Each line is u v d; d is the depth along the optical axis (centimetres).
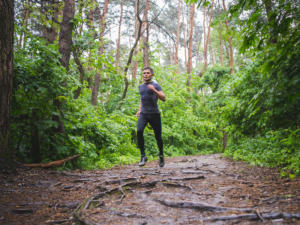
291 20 217
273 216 178
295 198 220
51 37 757
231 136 770
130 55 1067
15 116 444
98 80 1175
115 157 677
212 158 780
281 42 196
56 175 385
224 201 231
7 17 366
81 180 343
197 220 184
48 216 194
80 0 712
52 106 473
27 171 384
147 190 280
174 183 311
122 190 275
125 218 189
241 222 175
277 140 489
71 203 228
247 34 256
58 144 485
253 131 579
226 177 371
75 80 541
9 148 382
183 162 665
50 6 676
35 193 270
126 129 873
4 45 364
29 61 471
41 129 440
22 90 450
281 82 178
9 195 256
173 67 1695
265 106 241
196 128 1512
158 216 195
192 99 1762
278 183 299
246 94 520
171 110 1393
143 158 437
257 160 507
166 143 1298
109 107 1354
